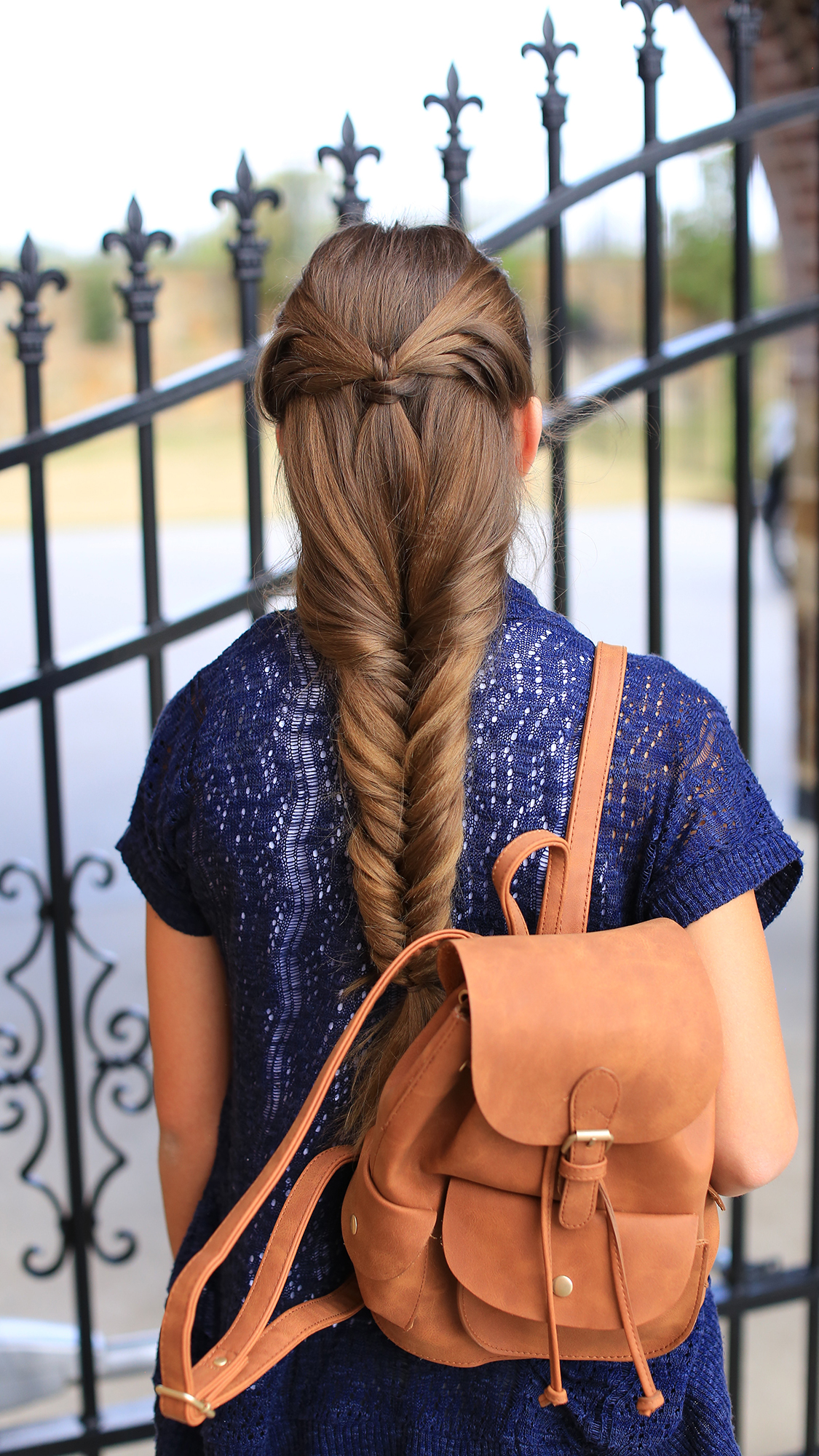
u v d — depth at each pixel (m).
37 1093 1.68
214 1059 1.00
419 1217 0.77
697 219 14.46
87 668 1.55
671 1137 0.74
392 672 0.80
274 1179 0.79
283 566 1.07
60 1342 1.98
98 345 13.31
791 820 4.85
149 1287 2.40
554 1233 0.75
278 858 0.83
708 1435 0.85
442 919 0.80
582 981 0.73
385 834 0.79
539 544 0.91
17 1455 1.62
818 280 3.97
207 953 0.96
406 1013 0.83
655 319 1.57
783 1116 0.83
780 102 1.55
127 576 10.63
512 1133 0.72
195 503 14.86
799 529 4.91
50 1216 2.63
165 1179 1.05
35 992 3.66
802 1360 2.22
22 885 4.50
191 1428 1.00
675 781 0.81
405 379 0.78
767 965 0.84
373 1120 0.84
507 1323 0.78
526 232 1.49
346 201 1.46
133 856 0.93
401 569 0.81
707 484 16.09
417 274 0.81
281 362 0.83
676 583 10.11
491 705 0.81
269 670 0.85
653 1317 0.75
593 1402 0.83
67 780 5.61
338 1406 0.87
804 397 4.78
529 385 0.85
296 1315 0.87
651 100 1.52
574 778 0.81
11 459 1.50
